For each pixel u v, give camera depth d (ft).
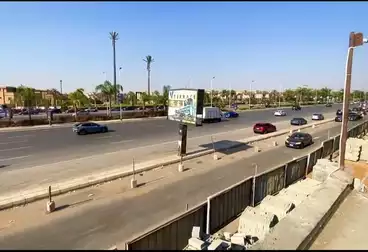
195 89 66.64
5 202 40.24
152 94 262.88
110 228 33.60
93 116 163.73
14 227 33.83
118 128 128.36
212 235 31.37
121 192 46.62
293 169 52.95
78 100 165.89
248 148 86.63
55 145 86.17
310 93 476.95
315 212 30.76
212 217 33.06
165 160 67.15
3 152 75.56
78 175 54.49
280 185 48.52
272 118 188.85
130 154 74.13
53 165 62.23
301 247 24.45
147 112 195.62
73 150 79.00
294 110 281.33
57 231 32.76
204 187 49.52
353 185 42.86
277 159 73.00
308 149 86.94
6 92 284.82
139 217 36.78
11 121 129.18
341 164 48.96
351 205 35.29
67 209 39.45
